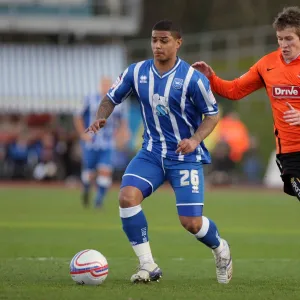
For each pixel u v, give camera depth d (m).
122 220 29.70
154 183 29.78
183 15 169.62
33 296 25.69
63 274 33.12
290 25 28.70
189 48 145.12
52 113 119.44
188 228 29.78
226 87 31.36
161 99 29.20
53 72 122.19
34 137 105.75
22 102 119.12
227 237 51.56
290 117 28.80
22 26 127.94
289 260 40.44
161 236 51.25
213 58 140.25
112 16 131.25
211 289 28.58
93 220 61.00
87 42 134.75
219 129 107.88
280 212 72.44
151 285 29.22
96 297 25.64
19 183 104.94
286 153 29.95
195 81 28.95
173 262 39.00
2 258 39.44
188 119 29.56
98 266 28.70
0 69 121.19
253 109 130.50
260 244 47.91
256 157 109.88
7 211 68.25
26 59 122.75
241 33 151.12
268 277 33.72
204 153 30.17
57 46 124.94
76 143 106.12
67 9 130.12
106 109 30.34
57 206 74.31
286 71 29.55
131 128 112.81
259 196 93.56
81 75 122.31
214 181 107.56
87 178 72.06
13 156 104.50
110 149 70.56
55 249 43.62
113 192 95.50
